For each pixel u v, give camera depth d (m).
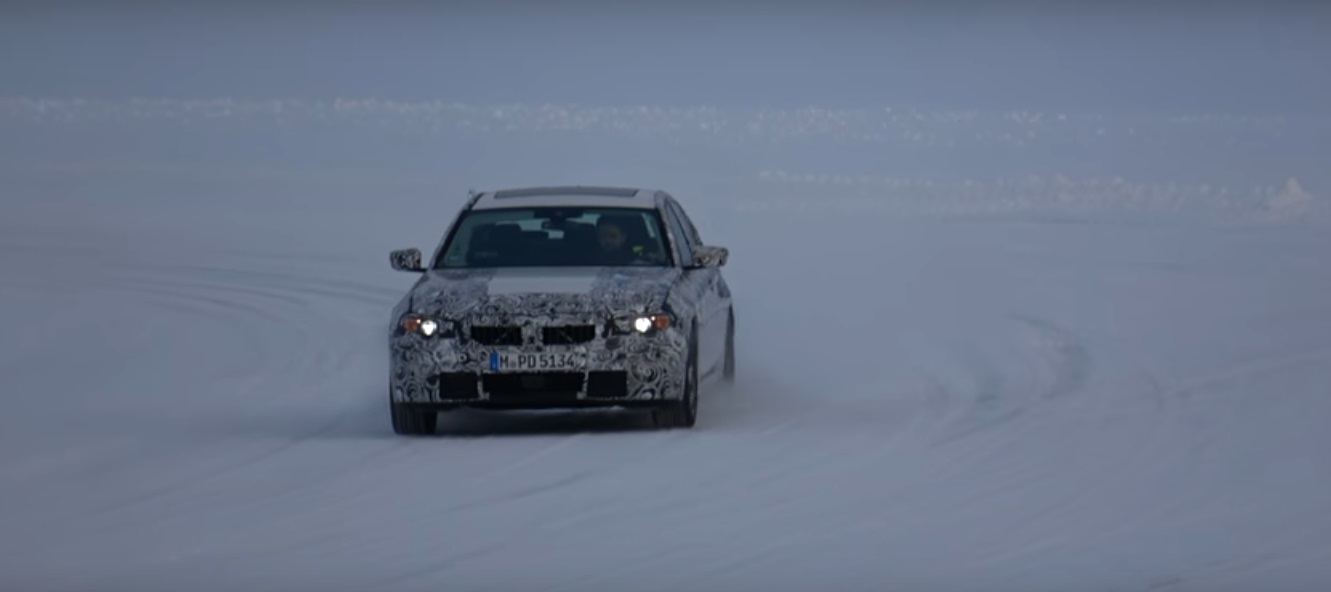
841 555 19.28
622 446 26.62
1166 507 21.59
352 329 43.12
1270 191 72.56
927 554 19.30
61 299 49.19
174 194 77.12
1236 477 23.38
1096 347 37.69
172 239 63.84
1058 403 30.64
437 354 27.58
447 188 78.31
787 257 56.44
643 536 20.31
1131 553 19.20
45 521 21.94
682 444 26.77
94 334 42.69
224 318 45.44
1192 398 30.53
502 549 19.75
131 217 70.19
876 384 34.12
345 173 84.31
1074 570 18.45
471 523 21.12
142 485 24.23
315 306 47.53
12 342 41.34
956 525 20.78
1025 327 41.19
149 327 43.88
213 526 21.34
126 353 39.66
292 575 18.67
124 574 18.92
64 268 56.53
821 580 18.14
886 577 18.23
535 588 17.94
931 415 29.78
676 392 27.84
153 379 35.84
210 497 23.20
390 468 25.03
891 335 40.84
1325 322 40.19
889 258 55.69
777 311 45.34
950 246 58.31
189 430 29.31
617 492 22.94
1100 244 57.78
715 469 24.55
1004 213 67.94
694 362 28.80
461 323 27.67
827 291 48.91
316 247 61.22
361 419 30.53
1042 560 18.94
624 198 32.22
